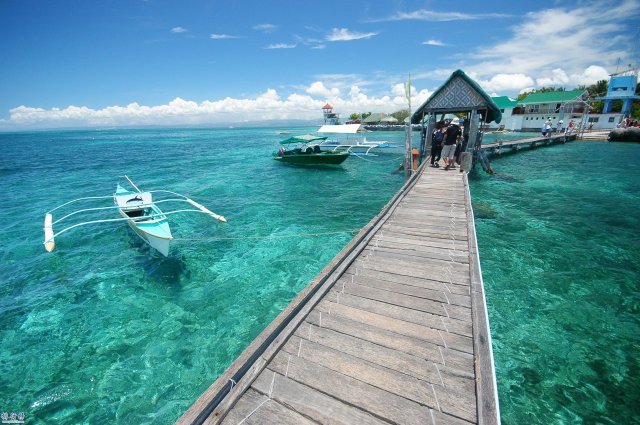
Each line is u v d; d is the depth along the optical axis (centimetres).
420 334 384
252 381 314
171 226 1243
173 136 9712
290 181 2061
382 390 304
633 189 1580
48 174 2559
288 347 365
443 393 299
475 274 518
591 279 769
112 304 746
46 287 822
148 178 2309
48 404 497
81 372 557
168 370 558
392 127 7069
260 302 745
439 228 760
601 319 631
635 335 586
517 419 436
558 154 2814
